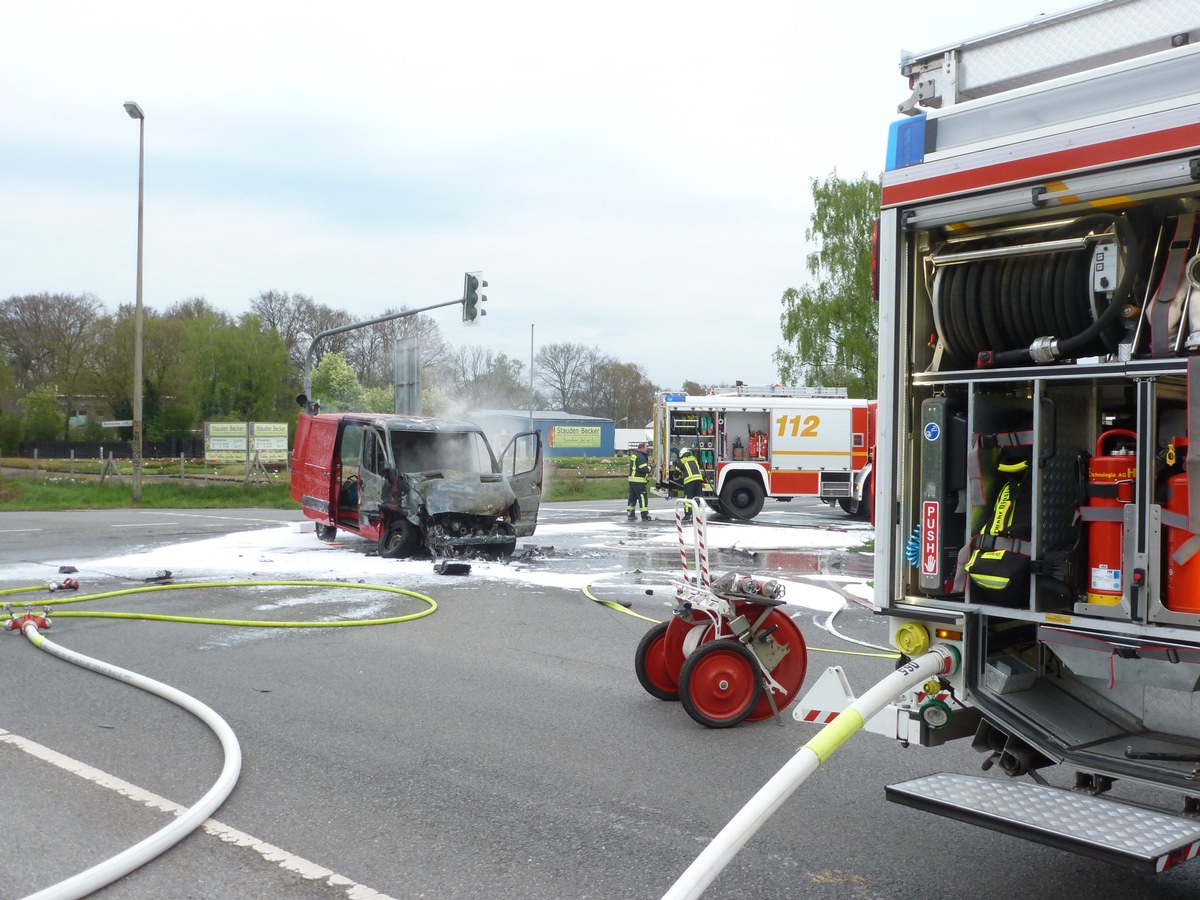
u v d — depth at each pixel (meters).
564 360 91.31
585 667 7.91
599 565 14.13
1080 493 3.82
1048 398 3.83
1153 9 3.60
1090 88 3.68
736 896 3.87
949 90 4.15
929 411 4.14
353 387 69.44
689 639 6.58
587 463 54.50
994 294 4.06
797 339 39.16
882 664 8.04
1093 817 3.34
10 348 68.38
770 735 6.12
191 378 62.03
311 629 9.34
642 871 4.09
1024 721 3.90
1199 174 3.35
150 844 4.11
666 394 22.72
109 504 27.44
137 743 5.71
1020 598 3.85
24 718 6.18
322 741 5.85
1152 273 3.79
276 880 3.95
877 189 38.50
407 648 8.52
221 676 7.42
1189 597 3.43
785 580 12.86
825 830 4.58
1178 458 3.52
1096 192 3.63
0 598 10.85
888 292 4.25
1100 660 3.68
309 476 17.11
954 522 4.14
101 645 8.45
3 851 4.17
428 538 14.15
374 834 4.45
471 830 4.52
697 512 6.57
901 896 3.88
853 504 23.81
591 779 5.25
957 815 3.44
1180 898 3.89
